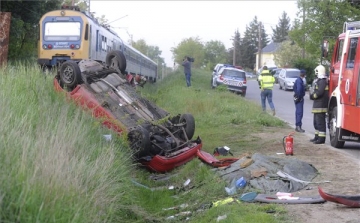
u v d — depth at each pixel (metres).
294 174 8.99
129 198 7.64
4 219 4.86
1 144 5.95
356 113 11.92
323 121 13.34
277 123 17.41
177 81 34.62
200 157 10.29
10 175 5.26
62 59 21.31
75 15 21.42
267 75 21.12
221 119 17.75
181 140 11.45
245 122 17.67
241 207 7.25
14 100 8.71
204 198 8.23
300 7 36.16
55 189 5.50
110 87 11.76
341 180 8.97
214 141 13.93
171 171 10.39
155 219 7.48
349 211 7.18
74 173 6.36
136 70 34.88
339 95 12.90
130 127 10.66
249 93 38.66
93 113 10.80
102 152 7.98
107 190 6.92
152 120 11.33
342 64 12.95
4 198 5.00
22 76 10.96
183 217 7.51
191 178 9.51
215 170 9.26
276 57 80.62
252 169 8.95
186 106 20.05
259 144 13.36
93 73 12.06
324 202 7.59
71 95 11.32
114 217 6.76
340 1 35.09
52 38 21.39
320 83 13.24
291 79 42.12
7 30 18.61
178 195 8.77
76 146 7.55
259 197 7.77
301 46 37.09
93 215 5.95
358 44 12.05
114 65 13.20
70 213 5.42
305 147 12.73
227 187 8.50
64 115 8.72
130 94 11.81
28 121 7.62
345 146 13.48
